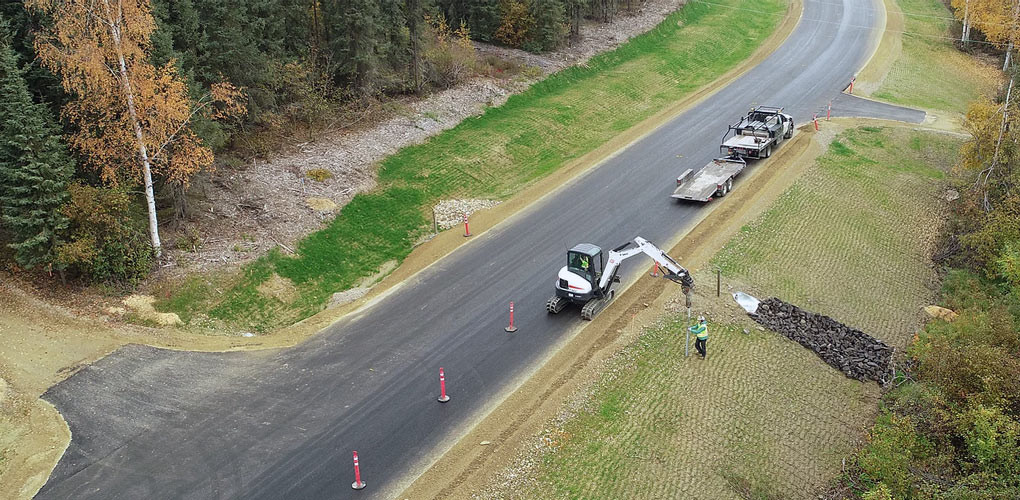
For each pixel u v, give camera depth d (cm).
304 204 3177
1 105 2312
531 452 1925
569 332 2456
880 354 2505
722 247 3025
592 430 2020
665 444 2009
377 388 2175
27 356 2195
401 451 1917
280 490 1778
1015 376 2030
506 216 3353
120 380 2159
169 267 2652
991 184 3250
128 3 2422
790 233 3203
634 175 3744
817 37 6216
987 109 3462
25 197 2370
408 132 3975
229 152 3419
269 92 3556
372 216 3228
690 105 4828
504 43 5341
